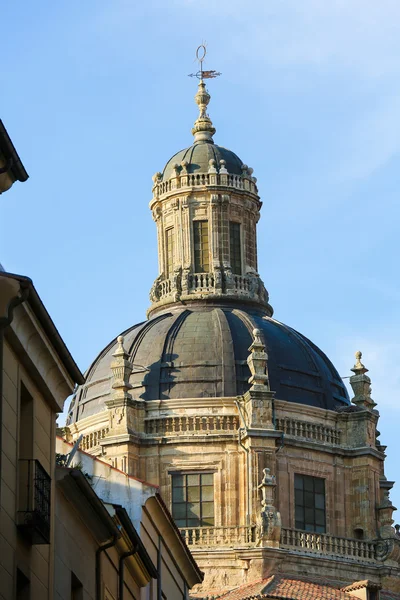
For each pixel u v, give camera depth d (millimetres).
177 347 113000
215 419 110375
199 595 105875
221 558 106562
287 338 115500
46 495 45844
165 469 109688
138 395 111750
